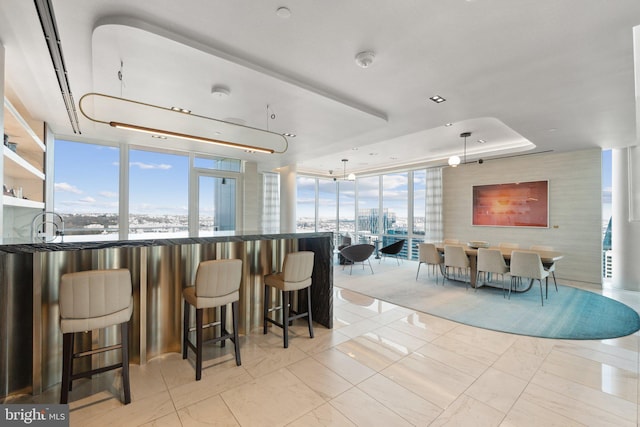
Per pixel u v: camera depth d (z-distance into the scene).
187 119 2.73
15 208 3.69
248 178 6.35
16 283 1.88
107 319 1.78
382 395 1.96
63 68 2.29
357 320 3.37
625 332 3.01
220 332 2.69
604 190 5.38
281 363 2.37
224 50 2.12
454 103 3.06
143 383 2.08
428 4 1.67
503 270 4.32
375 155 6.85
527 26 1.85
